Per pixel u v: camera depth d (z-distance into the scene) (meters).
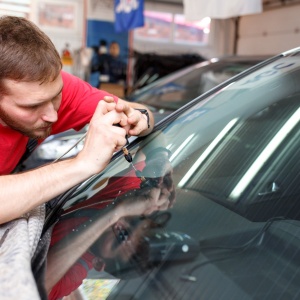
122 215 0.87
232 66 3.09
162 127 1.18
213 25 8.08
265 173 1.01
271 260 0.75
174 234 0.82
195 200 0.92
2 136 0.99
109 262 0.76
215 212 0.88
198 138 1.10
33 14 7.02
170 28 7.92
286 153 1.06
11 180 0.84
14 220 0.85
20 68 0.79
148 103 2.82
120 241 0.80
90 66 7.38
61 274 0.74
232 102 1.20
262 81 1.25
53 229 0.89
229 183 0.97
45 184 0.85
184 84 3.07
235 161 1.05
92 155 0.88
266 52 7.16
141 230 0.83
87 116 1.22
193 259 0.75
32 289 0.61
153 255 0.76
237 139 1.10
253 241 0.80
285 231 0.83
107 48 7.51
